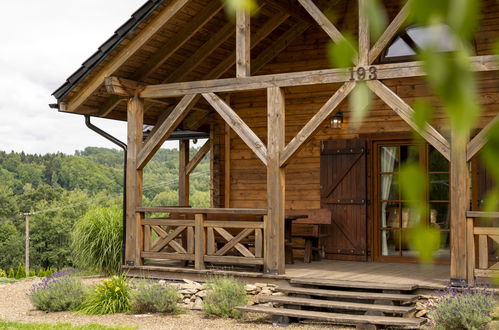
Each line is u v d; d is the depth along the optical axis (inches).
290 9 401.1
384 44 310.5
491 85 360.5
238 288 327.0
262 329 293.9
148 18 357.4
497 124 22.2
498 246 373.1
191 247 370.6
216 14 383.9
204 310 327.6
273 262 340.5
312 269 369.7
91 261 455.2
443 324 272.4
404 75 303.7
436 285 302.8
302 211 428.5
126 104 428.1
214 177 478.0
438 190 399.9
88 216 466.0
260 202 462.0
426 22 21.2
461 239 296.0
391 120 414.6
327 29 317.7
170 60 404.2
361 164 422.9
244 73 349.4
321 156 436.5
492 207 25.9
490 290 283.7
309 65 444.1
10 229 1868.8
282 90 340.5
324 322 306.8
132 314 336.5
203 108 465.4
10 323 310.7
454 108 21.6
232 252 421.1
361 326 278.8
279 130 338.6
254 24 415.8
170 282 366.9
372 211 422.0
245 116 470.6
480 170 381.1
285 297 316.5
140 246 386.9
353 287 311.6
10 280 503.5
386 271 361.4
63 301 351.3
